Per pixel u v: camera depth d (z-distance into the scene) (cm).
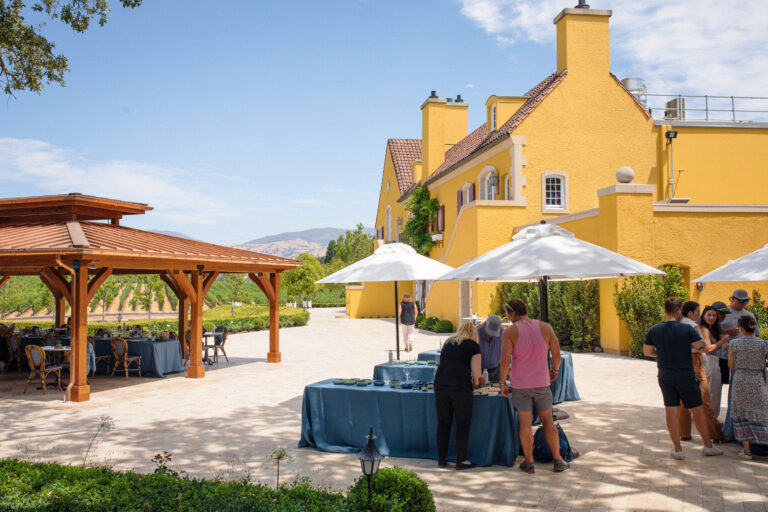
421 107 3253
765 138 2306
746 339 682
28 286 4275
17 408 1037
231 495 462
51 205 1436
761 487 584
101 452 738
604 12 2242
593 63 2236
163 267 1272
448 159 3112
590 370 1328
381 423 727
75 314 1116
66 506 450
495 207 2112
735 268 809
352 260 6159
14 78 1236
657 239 1606
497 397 677
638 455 699
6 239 1178
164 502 452
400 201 3631
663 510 529
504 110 2520
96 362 1458
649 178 2247
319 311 4834
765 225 1645
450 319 2442
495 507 542
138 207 1612
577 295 1703
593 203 2209
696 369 737
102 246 1107
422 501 470
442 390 668
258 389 1203
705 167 2277
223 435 824
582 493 577
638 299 1491
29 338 1591
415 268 1088
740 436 678
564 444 676
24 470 535
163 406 1039
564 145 2198
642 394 1063
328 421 750
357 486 479
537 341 649
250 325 2648
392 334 2428
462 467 661
